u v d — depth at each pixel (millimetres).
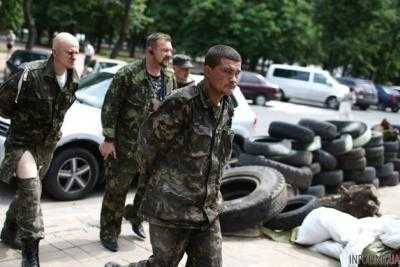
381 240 4727
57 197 6559
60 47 3982
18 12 27234
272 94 25062
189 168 2939
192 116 2898
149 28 41500
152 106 4535
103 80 7758
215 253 3066
